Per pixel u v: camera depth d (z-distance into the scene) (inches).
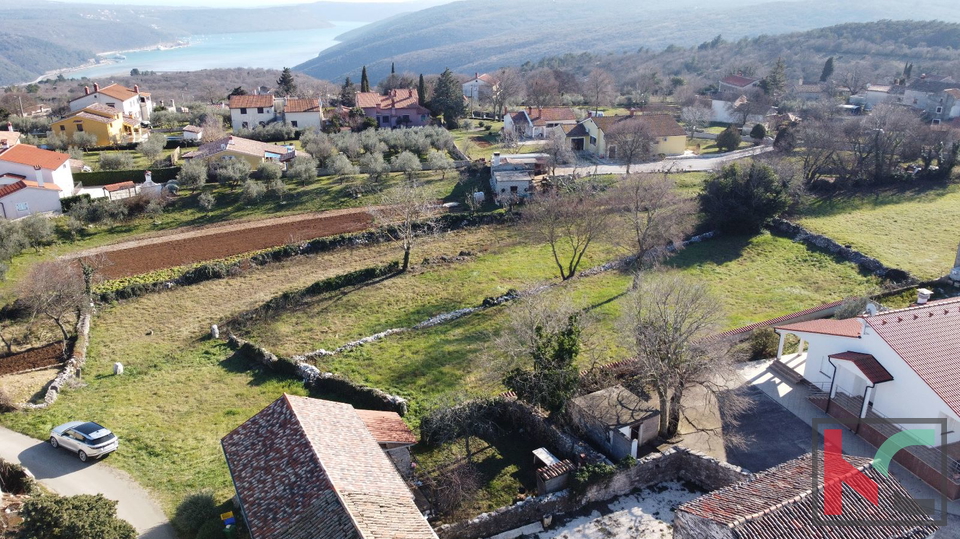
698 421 1299.2
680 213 2294.5
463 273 2256.4
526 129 4259.4
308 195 2999.5
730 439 1226.6
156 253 2454.5
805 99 5447.8
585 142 3804.1
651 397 1370.6
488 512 1050.7
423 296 2081.7
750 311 1843.0
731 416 1296.8
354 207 2898.6
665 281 1395.2
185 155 3417.8
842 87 5762.8
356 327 1884.8
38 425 1350.9
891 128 2962.6
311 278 2271.2
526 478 1159.0
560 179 2950.3
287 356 1699.1
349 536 790.5
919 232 2386.8
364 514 833.5
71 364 1632.6
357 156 3624.5
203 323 1950.1
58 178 2859.3
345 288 2169.0
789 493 853.8
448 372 1562.5
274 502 892.6
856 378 1274.6
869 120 3147.1
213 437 1307.8
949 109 4574.3
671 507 1080.8
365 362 1642.5
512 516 1027.3
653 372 1208.2
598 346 1604.3
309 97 5191.9
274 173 3063.5
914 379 1137.4
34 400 1476.4
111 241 2583.7
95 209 2701.8
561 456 1212.5
